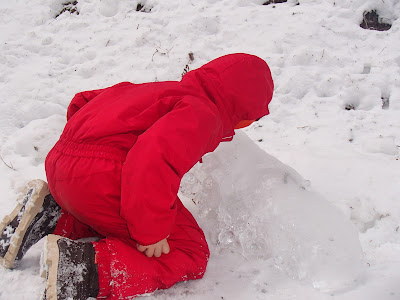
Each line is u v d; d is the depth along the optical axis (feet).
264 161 6.95
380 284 5.73
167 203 5.20
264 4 13.32
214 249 6.80
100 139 5.49
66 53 12.39
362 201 7.23
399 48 10.96
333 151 8.46
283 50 11.35
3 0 15.02
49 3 14.57
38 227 6.20
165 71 11.26
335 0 12.60
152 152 5.06
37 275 6.12
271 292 5.88
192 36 12.20
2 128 10.00
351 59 10.91
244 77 6.02
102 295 5.41
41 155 9.00
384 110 9.46
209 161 7.19
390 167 7.88
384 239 6.57
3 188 8.05
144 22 12.98
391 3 12.12
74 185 5.46
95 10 13.79
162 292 5.96
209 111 5.49
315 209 6.29
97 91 6.67
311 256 5.92
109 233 5.95
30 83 11.35
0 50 12.58
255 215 6.46
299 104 10.00
